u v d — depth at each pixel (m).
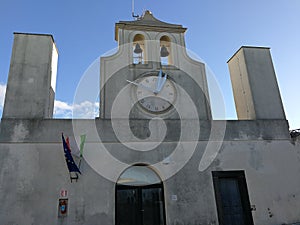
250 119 13.08
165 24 14.33
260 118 12.81
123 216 10.60
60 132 10.97
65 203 10.07
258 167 11.95
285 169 12.12
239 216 11.25
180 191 10.98
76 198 10.21
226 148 11.98
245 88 13.82
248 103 13.51
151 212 10.83
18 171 10.20
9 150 10.41
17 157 10.38
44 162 10.45
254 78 13.62
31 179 10.16
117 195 10.82
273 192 11.65
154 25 13.93
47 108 11.74
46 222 9.75
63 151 10.73
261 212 11.26
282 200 11.59
